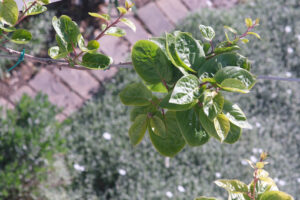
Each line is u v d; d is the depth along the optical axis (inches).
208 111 36.9
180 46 41.3
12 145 141.1
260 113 185.0
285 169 169.2
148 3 181.6
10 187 132.1
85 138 159.0
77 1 71.5
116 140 160.2
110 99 172.2
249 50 193.9
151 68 42.5
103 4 70.9
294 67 207.8
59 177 144.0
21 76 166.1
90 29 72.7
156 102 45.2
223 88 37.6
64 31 46.6
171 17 185.5
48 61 49.9
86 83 176.4
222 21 183.5
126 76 177.8
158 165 156.0
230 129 41.4
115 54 104.0
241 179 160.2
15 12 43.3
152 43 41.4
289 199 38.8
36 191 136.3
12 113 150.2
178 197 148.4
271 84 191.2
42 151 140.1
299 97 195.0
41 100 159.5
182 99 35.8
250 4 220.5
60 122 163.9
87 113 167.8
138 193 148.3
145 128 44.4
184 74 39.1
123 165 154.7
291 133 182.9
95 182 153.1
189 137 40.8
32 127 146.8
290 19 220.7
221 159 163.0
